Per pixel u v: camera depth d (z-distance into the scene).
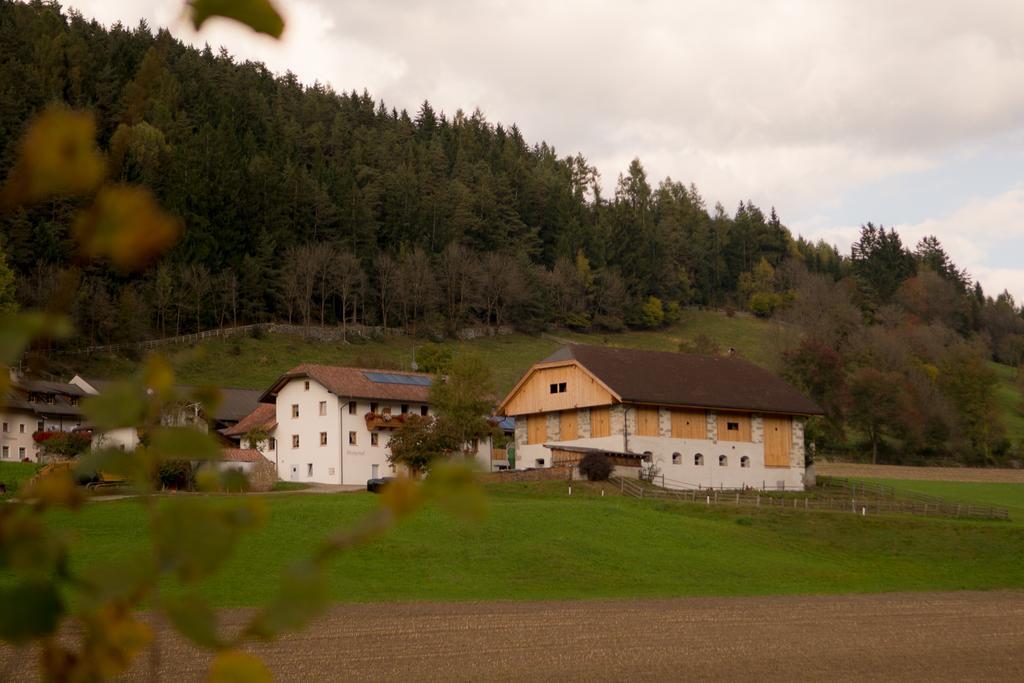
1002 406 139.38
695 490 57.81
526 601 33.84
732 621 29.95
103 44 147.75
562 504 49.31
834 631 28.38
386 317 144.25
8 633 1.58
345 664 22.83
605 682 21.45
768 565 42.53
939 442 106.12
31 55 99.31
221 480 1.77
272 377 116.81
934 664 23.92
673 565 41.12
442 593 35.12
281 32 1.59
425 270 146.12
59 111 1.51
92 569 1.66
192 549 1.66
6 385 1.63
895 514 54.31
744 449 64.06
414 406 74.81
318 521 43.19
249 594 32.62
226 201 132.25
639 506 52.19
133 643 1.66
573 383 62.03
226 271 128.75
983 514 56.00
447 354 111.06
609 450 59.09
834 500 58.78
